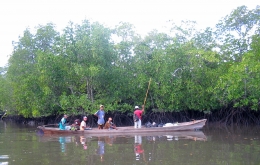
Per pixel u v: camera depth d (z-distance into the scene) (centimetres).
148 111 2656
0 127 2738
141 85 2472
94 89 2602
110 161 988
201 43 3000
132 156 1064
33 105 2614
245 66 2184
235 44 2916
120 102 2603
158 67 2464
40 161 1007
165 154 1093
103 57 2428
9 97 3394
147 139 1520
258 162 952
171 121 2653
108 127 1894
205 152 1126
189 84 2456
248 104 2398
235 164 930
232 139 1492
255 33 2945
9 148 1289
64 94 2464
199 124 1942
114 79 2516
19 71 3066
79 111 2472
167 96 2488
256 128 2161
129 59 2702
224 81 2288
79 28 2514
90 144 1370
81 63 2448
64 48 2466
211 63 2700
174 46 2525
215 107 2580
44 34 3198
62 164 959
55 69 2416
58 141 1500
